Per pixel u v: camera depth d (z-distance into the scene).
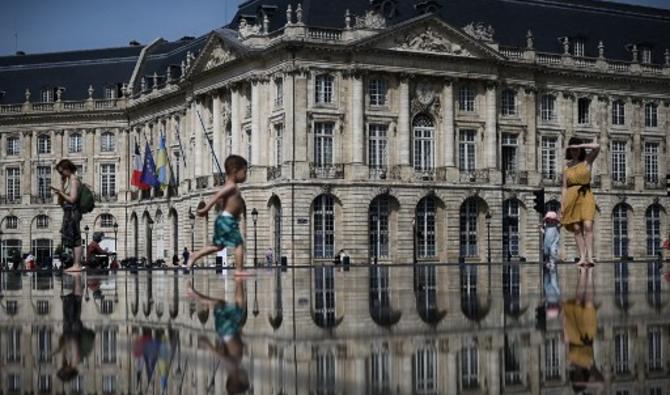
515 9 74.88
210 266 64.06
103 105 95.69
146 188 84.75
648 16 81.31
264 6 68.81
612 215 75.75
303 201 63.44
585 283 16.05
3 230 98.31
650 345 6.34
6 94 99.62
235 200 17.42
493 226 68.94
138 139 93.62
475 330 7.39
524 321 8.11
